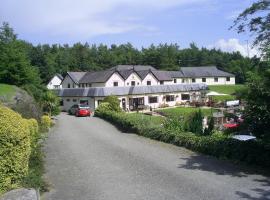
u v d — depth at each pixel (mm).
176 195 9516
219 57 127562
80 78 69812
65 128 29469
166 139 19000
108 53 126250
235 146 13711
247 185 10180
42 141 20125
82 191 10234
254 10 12391
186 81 91750
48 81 96188
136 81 65188
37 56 97812
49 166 13742
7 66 33219
